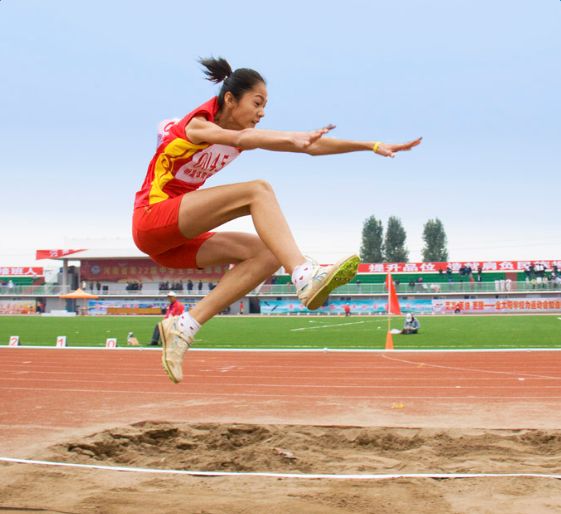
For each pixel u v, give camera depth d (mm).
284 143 2514
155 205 2941
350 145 2799
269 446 6160
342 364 13969
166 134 3064
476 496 4043
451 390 10086
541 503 3859
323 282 2600
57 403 9031
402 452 5887
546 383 10789
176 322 3102
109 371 13016
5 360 15266
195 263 3176
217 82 3283
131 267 51031
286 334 24609
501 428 6863
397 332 24969
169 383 11172
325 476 4566
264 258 3086
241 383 11086
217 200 2793
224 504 3760
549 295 46281
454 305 45688
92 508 3682
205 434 6656
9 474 4605
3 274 56125
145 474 4691
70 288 52844
